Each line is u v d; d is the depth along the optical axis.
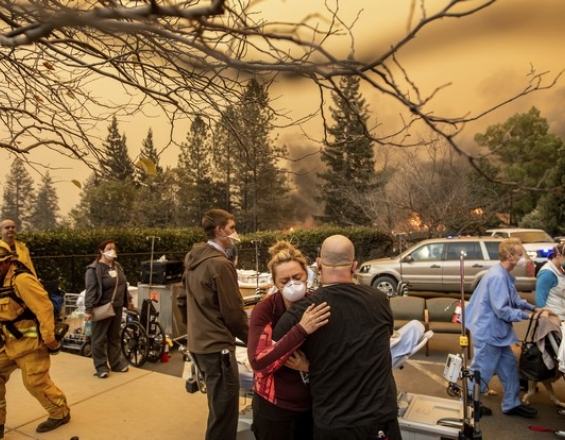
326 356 2.11
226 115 2.35
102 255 5.76
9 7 1.06
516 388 4.67
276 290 2.85
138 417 4.46
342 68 0.97
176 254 13.69
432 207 20.55
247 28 1.00
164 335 6.83
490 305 4.62
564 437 4.20
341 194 27.45
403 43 0.93
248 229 30.98
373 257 22.59
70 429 4.18
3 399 3.88
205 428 4.22
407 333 3.50
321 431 2.08
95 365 5.65
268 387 2.44
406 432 3.16
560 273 5.18
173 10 0.83
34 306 3.71
